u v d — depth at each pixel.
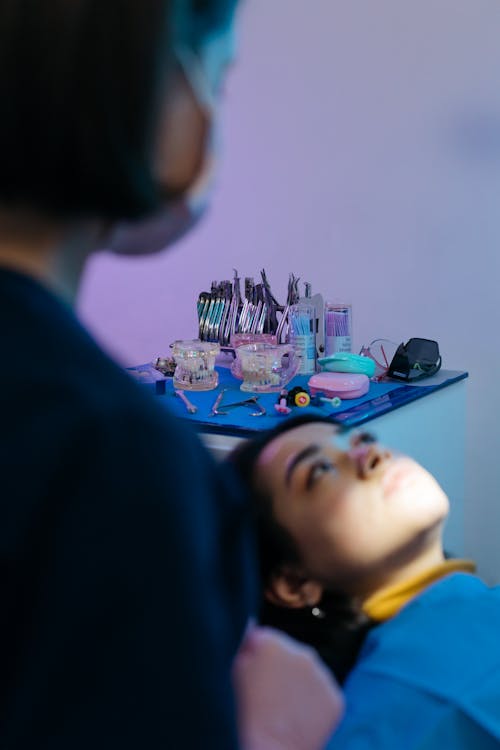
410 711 0.92
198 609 0.36
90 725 0.34
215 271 2.81
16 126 0.35
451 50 2.33
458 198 2.39
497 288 2.38
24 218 0.38
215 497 0.43
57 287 0.40
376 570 1.04
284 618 1.05
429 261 2.46
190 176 0.40
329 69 2.51
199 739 0.36
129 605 0.34
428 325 2.50
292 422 1.14
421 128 2.41
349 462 1.05
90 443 0.34
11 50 0.34
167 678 0.35
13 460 0.34
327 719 0.55
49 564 0.34
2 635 0.35
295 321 2.23
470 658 0.96
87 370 0.37
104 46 0.34
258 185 2.68
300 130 2.58
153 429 0.36
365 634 1.05
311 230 2.63
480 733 0.91
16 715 0.34
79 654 0.34
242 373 2.15
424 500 1.05
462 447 2.29
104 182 0.36
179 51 0.38
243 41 2.62
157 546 0.35
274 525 1.04
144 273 2.93
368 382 2.05
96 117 0.35
